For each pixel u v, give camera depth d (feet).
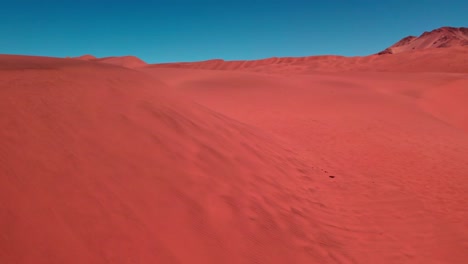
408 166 30.09
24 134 13.66
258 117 50.83
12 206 9.97
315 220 17.85
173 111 25.09
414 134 43.73
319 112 57.11
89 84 23.29
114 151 15.47
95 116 18.11
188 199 14.44
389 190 24.22
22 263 8.59
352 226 18.30
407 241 17.22
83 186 12.21
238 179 18.81
